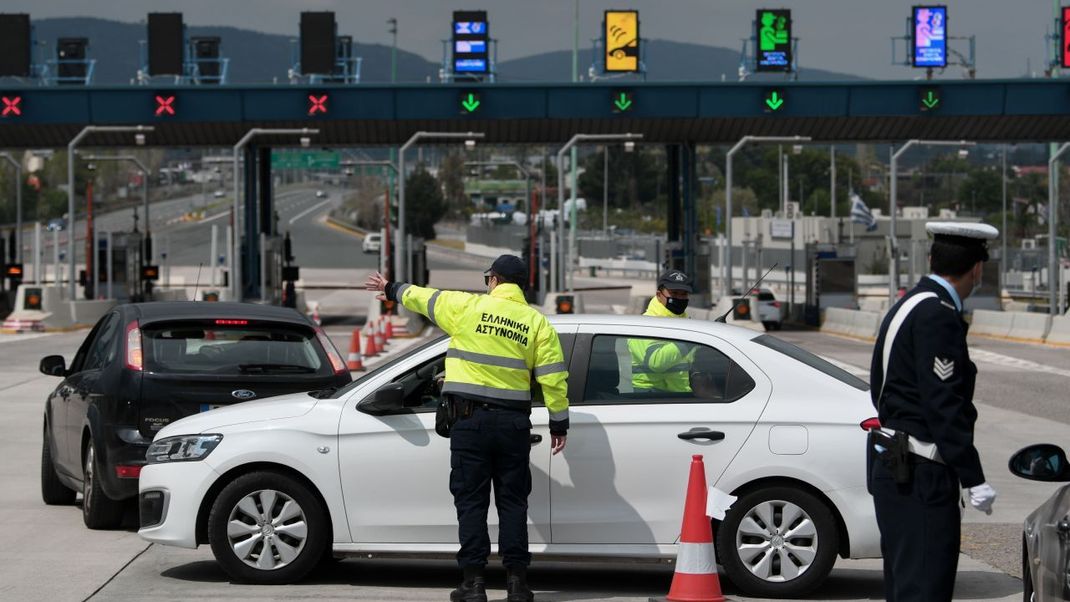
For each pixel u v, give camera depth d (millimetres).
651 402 18312
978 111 96250
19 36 99625
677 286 23969
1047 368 64938
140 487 19469
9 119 96625
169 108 96875
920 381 12242
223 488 18984
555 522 18156
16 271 117188
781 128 101188
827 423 18078
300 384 22594
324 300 142750
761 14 97312
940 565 12359
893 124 99812
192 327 22844
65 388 25062
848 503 17953
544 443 18234
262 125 98875
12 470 30938
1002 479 30375
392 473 18484
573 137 100062
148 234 118312
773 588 18109
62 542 22250
